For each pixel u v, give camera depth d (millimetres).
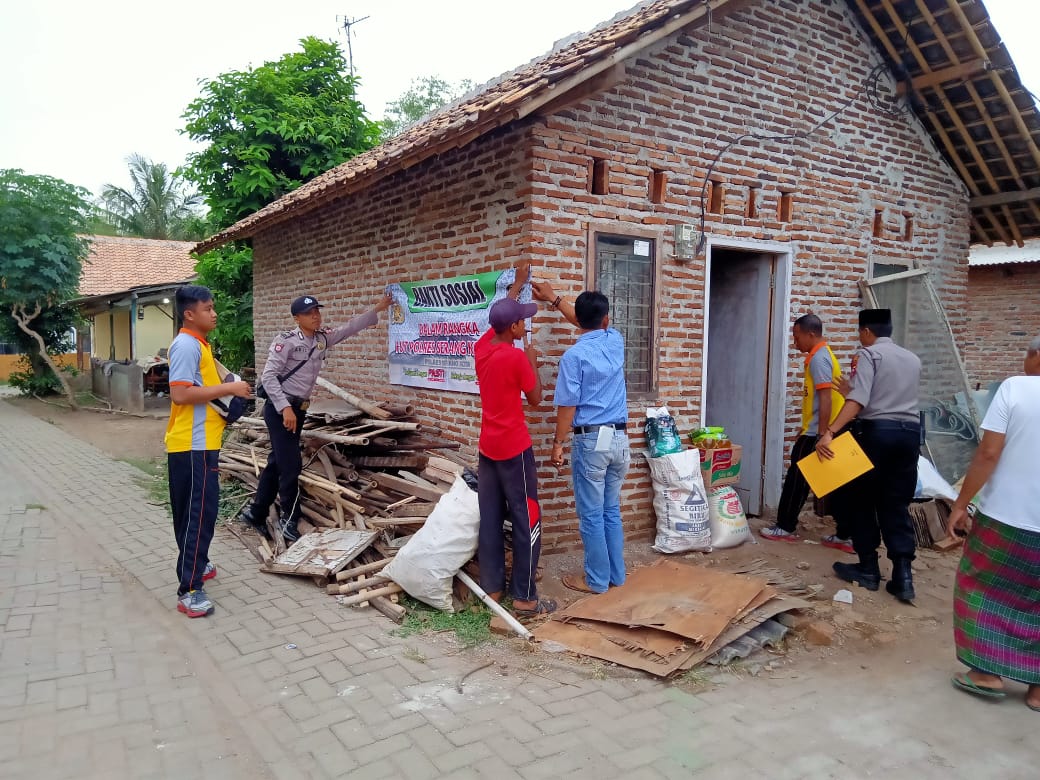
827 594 5160
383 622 4570
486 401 4566
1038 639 3668
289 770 3059
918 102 7559
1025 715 3615
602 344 4773
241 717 3473
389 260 7160
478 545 4691
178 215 38406
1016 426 3629
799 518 7031
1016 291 13625
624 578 5070
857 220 7328
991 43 6758
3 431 13680
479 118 4586
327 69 14273
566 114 5359
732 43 6270
